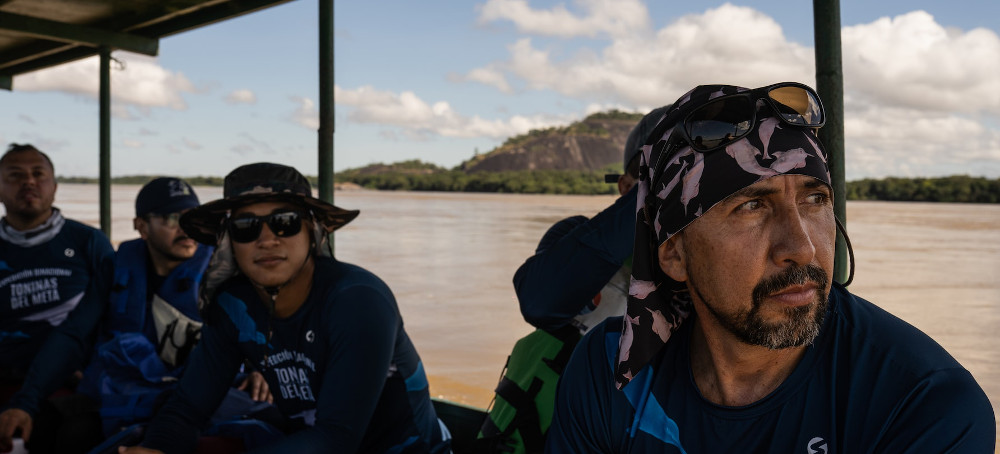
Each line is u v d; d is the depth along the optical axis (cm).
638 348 104
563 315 179
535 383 185
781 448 97
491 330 1345
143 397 266
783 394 97
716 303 94
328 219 208
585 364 116
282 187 196
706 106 92
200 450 220
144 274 296
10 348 331
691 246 96
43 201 333
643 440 107
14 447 264
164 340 287
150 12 522
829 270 91
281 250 195
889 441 90
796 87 91
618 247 169
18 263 331
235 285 217
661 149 101
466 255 2920
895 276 2348
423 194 16438
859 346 96
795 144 90
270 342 208
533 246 3359
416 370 210
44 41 637
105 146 540
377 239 3741
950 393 88
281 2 426
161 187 288
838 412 95
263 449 183
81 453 260
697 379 105
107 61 539
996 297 1878
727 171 90
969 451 86
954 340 1281
